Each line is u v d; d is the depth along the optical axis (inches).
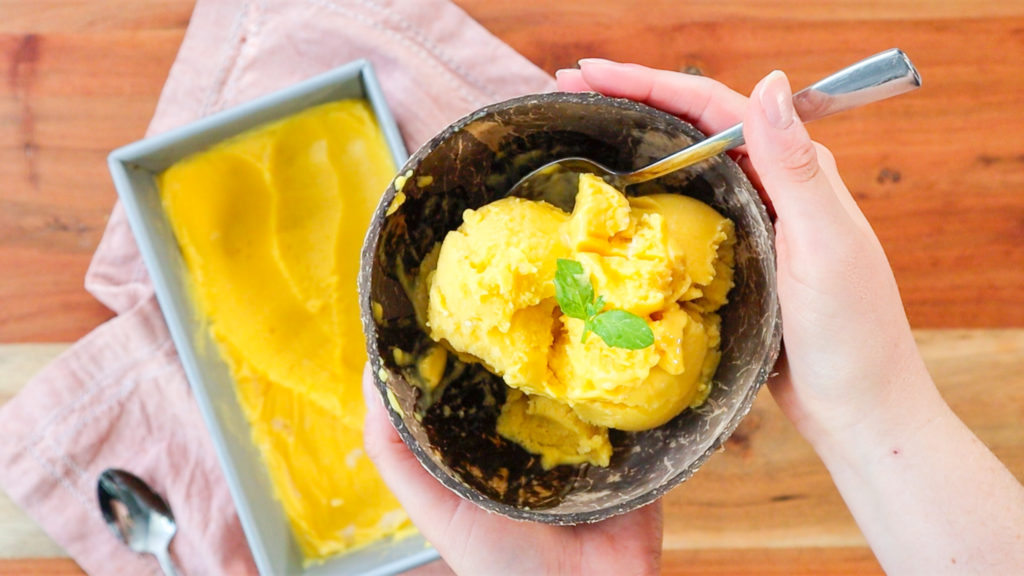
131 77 21.4
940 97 21.3
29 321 21.4
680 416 16.6
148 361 21.3
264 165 20.8
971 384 21.2
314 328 21.2
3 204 21.3
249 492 20.0
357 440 21.3
